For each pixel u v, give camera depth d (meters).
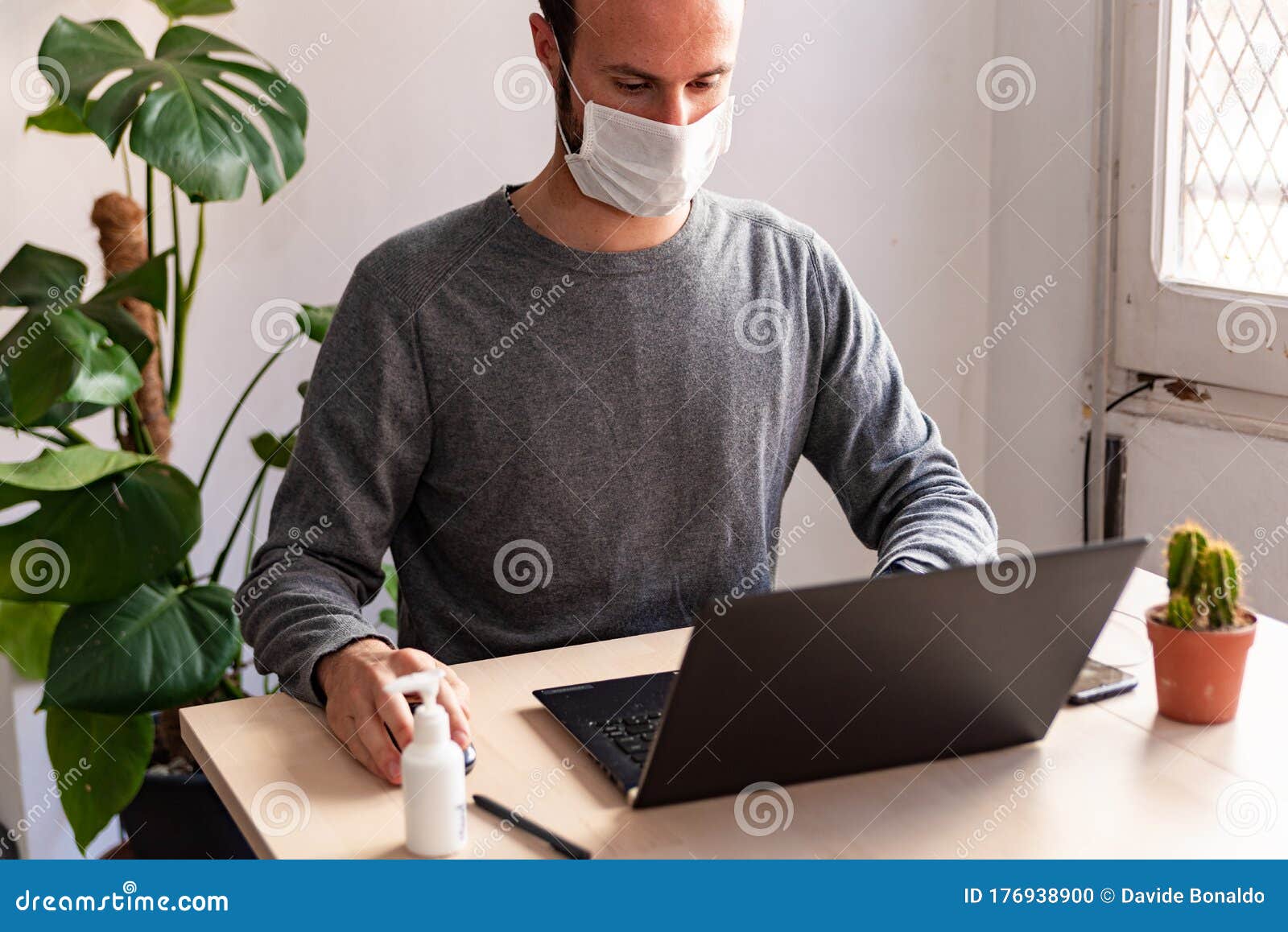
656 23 1.23
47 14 1.93
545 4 1.32
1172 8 2.02
